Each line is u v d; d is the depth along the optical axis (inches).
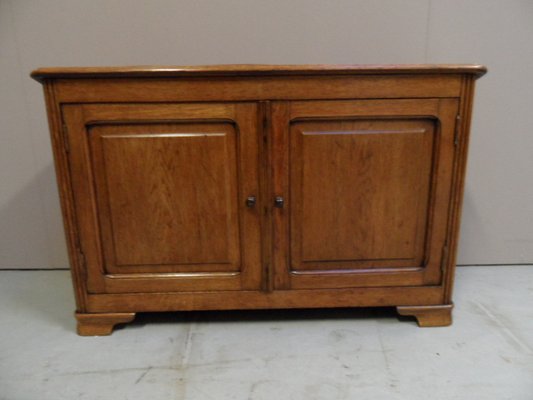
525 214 52.6
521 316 41.2
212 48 48.1
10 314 42.7
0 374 33.0
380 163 35.4
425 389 30.9
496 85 48.4
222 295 38.3
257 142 34.6
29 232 53.4
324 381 31.9
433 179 35.8
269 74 32.7
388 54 48.4
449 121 34.4
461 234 53.6
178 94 33.2
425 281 38.4
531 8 46.3
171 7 46.7
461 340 37.2
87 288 37.5
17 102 48.8
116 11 46.6
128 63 48.2
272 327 39.8
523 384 31.3
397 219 36.9
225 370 33.4
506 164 50.9
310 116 34.1
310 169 35.4
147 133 34.4
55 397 30.4
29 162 50.9
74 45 47.4
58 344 37.1
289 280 38.0
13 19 46.3
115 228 36.4
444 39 47.6
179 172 35.3
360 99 33.8
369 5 46.9
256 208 36.2
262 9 47.0
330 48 48.3
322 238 37.2
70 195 35.1
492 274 51.5
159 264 37.5
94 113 33.3
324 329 39.3
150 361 34.6
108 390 31.1
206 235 36.9
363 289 38.4
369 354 35.3
